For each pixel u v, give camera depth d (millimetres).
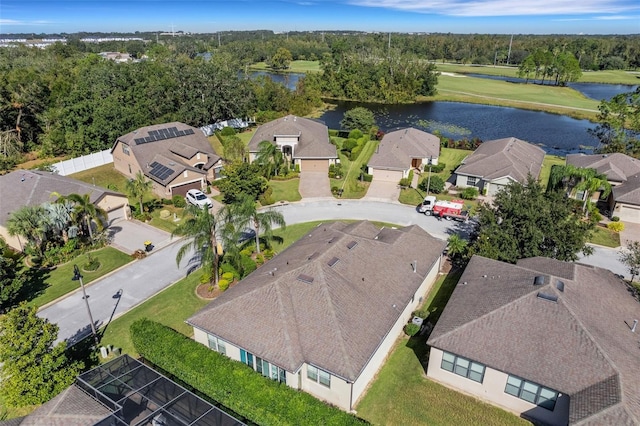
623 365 21609
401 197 53656
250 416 22219
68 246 40062
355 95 127688
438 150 66250
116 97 76875
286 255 33312
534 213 32625
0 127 73062
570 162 58688
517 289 26344
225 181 51031
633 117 70250
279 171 60750
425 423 23031
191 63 90438
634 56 191625
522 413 23422
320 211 49969
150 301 33594
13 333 22422
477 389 24484
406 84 124188
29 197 43625
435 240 36031
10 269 34219
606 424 18766
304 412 21188
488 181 53062
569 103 115125
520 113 106875
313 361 23297
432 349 25203
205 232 33000
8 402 22781
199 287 35031
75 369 24234
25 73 80625
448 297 33688
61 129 71875
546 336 23219
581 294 25891
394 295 28578
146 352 26641
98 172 63219
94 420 20469
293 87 141875
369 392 25000
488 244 33406
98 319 31516
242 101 88875
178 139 62188
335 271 28312
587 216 47188
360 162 66438
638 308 27000
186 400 22219
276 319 25281
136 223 46875
